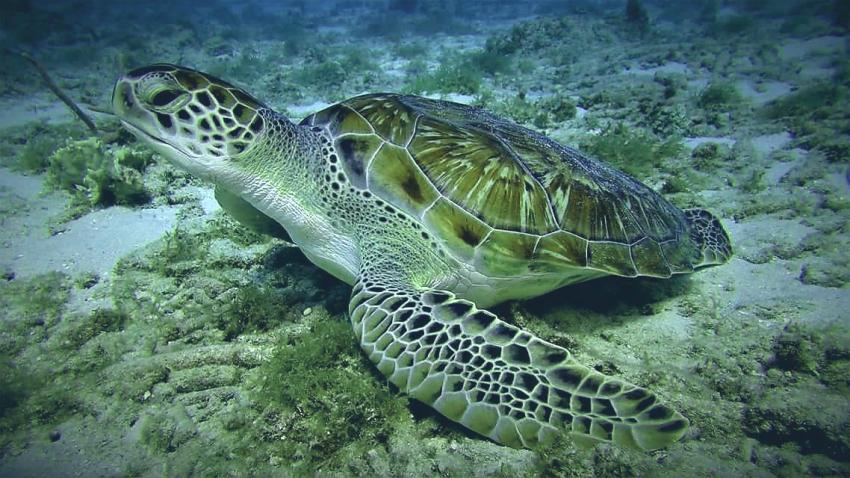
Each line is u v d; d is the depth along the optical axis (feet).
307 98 4.99
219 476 1.22
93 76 5.76
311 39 9.41
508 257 1.49
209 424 1.35
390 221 1.55
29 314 1.67
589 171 1.73
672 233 1.77
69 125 3.54
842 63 4.31
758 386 1.33
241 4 18.13
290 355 1.45
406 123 1.62
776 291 1.71
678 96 3.93
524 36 7.08
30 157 2.89
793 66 4.42
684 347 1.52
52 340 1.57
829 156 2.50
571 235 1.55
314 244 1.68
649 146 2.85
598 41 7.03
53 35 7.66
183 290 1.78
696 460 1.15
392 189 1.54
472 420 1.22
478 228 1.50
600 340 1.59
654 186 2.60
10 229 2.18
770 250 1.90
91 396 1.39
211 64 6.72
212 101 1.54
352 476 1.21
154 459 1.26
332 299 1.73
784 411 1.22
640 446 1.16
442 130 1.62
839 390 1.30
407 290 1.47
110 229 2.20
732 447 1.22
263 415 1.33
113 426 1.34
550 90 4.77
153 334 1.60
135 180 2.37
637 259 1.62
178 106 1.51
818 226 1.99
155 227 2.22
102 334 1.61
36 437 1.31
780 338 1.42
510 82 5.10
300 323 1.64
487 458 1.21
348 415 1.30
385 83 5.36
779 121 3.14
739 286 1.77
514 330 1.34
